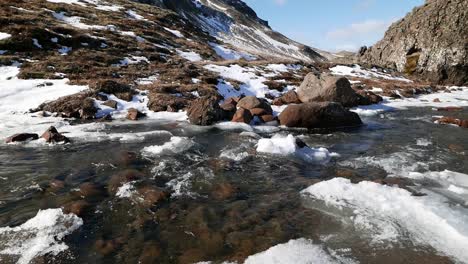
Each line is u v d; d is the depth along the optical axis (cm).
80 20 3738
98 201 758
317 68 4384
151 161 1044
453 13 5344
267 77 2870
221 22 13812
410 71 5606
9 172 932
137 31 3950
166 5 10844
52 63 2334
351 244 591
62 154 1098
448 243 588
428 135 1478
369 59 7125
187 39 4750
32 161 1027
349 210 715
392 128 1639
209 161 1061
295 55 13450
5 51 2411
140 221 675
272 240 607
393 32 6562
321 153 1137
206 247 585
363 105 2309
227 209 730
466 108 2270
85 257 557
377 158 1116
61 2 4441
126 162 1024
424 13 5866
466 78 4981
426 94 3198
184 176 924
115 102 1827
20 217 682
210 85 2252
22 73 2091
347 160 1098
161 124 1611
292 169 998
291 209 730
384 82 3653
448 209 703
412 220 666
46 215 682
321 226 655
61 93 1869
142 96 1988
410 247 579
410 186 852
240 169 993
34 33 2703
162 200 769
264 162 1058
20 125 1464
